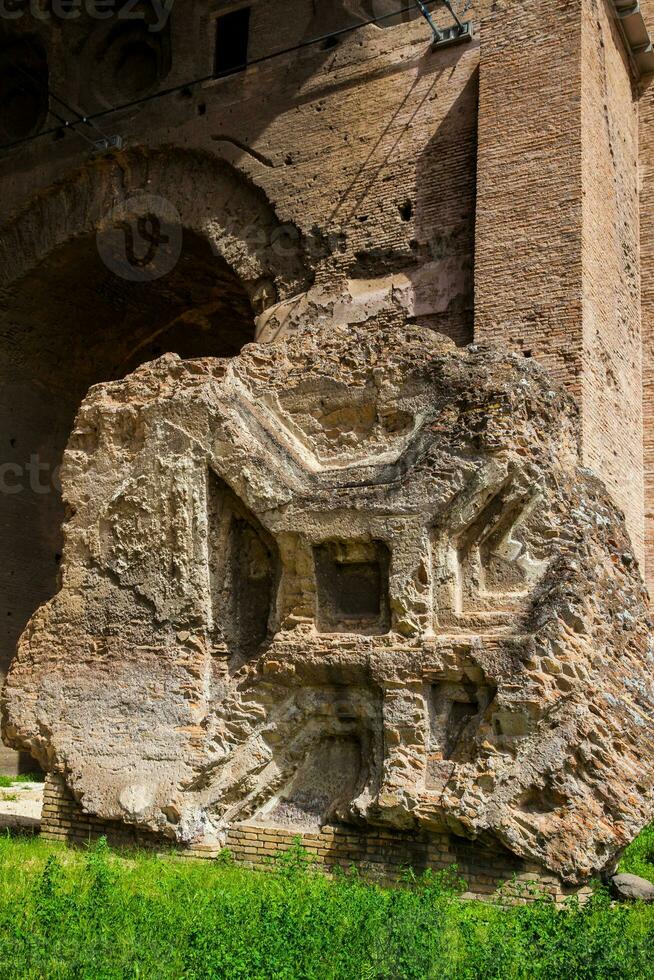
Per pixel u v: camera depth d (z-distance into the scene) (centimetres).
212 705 936
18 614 2183
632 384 1580
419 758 832
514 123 1554
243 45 2008
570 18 1552
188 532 969
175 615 962
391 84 1750
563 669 799
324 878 816
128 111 2066
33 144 2181
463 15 1706
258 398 998
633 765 814
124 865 853
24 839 995
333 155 1770
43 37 2220
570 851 770
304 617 915
